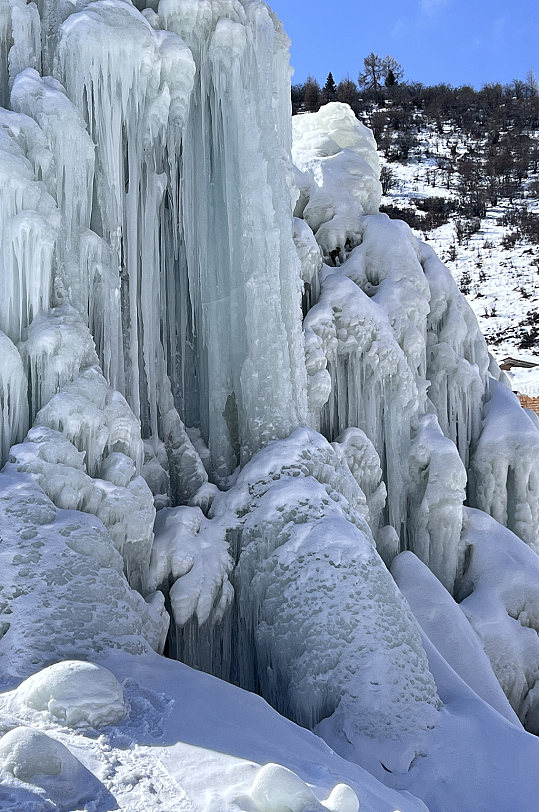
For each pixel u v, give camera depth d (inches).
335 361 530.6
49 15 422.3
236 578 401.7
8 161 365.4
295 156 656.4
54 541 325.1
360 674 358.0
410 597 489.1
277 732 293.1
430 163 3531.0
